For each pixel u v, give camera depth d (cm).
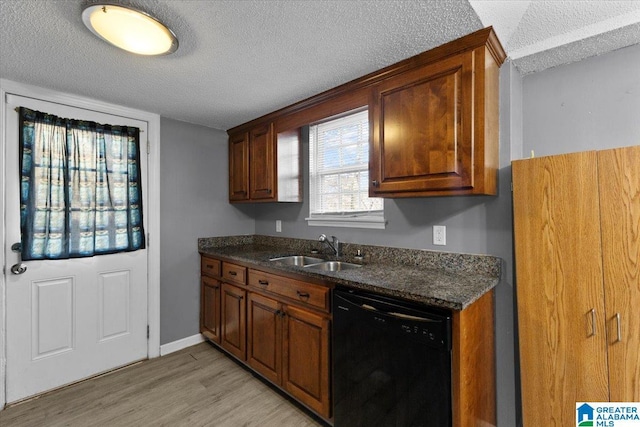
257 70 176
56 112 210
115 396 204
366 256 218
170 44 140
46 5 118
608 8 130
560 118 159
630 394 117
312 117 221
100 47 151
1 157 192
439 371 120
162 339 264
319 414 174
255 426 175
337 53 157
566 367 129
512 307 155
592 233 124
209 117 265
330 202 254
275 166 252
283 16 127
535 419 137
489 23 134
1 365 192
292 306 191
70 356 218
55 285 212
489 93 143
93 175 225
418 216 191
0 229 192
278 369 201
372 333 142
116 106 235
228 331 249
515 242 142
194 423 178
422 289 135
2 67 174
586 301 125
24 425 176
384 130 172
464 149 142
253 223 328
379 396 140
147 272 256
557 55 151
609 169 121
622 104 144
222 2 118
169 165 268
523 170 140
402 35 140
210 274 275
